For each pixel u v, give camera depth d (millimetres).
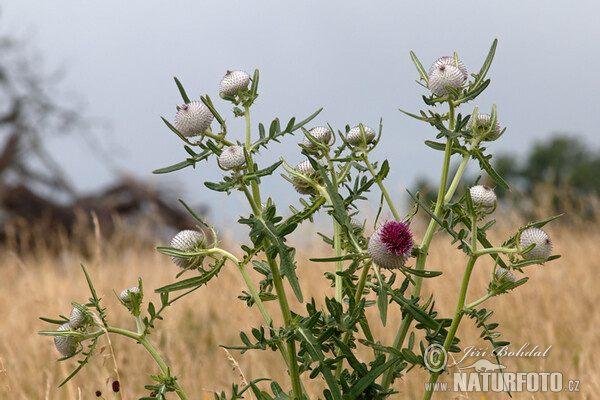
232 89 3299
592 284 8570
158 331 6641
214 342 7398
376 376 3088
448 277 8562
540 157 35781
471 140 3420
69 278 10961
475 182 3490
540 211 12477
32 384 6172
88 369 6301
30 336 7465
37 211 26266
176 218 26984
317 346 2998
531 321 7152
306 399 3316
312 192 3693
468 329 7102
